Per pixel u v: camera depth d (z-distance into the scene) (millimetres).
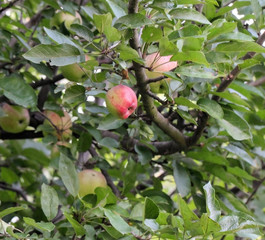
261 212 2088
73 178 1588
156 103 1806
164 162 1878
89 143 1832
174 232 1432
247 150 1812
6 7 1872
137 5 1441
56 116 1878
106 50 1477
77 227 1479
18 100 1640
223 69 1616
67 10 1855
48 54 1479
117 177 1969
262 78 2090
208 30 1507
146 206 1474
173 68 1574
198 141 1752
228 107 1634
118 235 1490
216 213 1410
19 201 1861
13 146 2234
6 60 1833
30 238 1434
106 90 1634
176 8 1460
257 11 1610
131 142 1818
